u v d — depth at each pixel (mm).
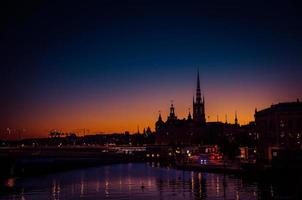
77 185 178375
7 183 190875
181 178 196125
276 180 150750
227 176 194125
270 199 117750
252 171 171125
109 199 133250
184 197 132125
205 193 138125
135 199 131375
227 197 126812
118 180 198250
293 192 128250
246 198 122625
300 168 143250
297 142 194250
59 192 154000
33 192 154875
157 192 146625
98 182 190500
